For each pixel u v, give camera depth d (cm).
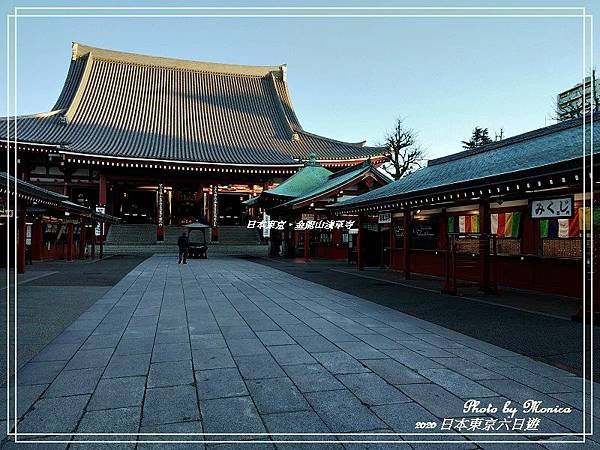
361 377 478
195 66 5109
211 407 395
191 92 4856
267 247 3572
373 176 2355
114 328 721
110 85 4569
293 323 770
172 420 368
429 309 920
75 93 4178
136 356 556
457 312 884
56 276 1557
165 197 4091
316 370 502
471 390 441
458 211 1467
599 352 584
